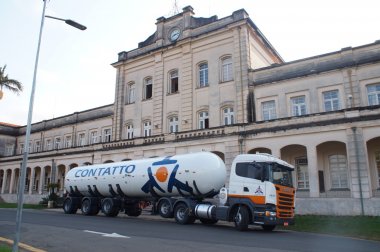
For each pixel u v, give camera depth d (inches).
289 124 947.3
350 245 457.4
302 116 932.6
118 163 947.3
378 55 934.4
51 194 1386.6
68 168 1609.3
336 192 932.6
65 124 1862.7
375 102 927.7
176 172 756.6
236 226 620.7
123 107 1517.0
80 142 1771.7
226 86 1189.1
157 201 806.5
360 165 824.3
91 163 1472.7
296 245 446.9
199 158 736.3
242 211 612.1
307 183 1011.9
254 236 532.4
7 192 2033.7
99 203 981.8
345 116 866.1
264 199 591.2
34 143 2070.6
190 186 731.4
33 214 952.3
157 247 417.7
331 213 847.7
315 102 1010.1
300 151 1034.1
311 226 671.1
